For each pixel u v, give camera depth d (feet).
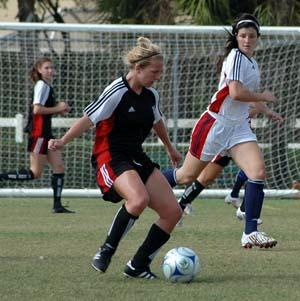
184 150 179.22
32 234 115.34
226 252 99.86
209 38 180.45
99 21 243.81
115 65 186.60
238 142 101.60
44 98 142.41
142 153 81.20
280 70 177.27
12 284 78.59
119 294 74.13
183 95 184.14
